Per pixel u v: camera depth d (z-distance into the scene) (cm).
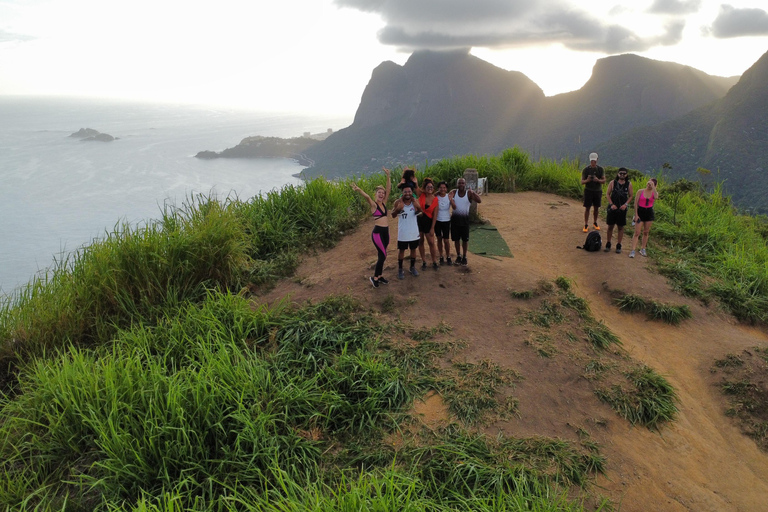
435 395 542
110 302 723
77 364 549
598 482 448
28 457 482
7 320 675
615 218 937
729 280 908
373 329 655
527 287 760
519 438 484
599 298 826
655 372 621
